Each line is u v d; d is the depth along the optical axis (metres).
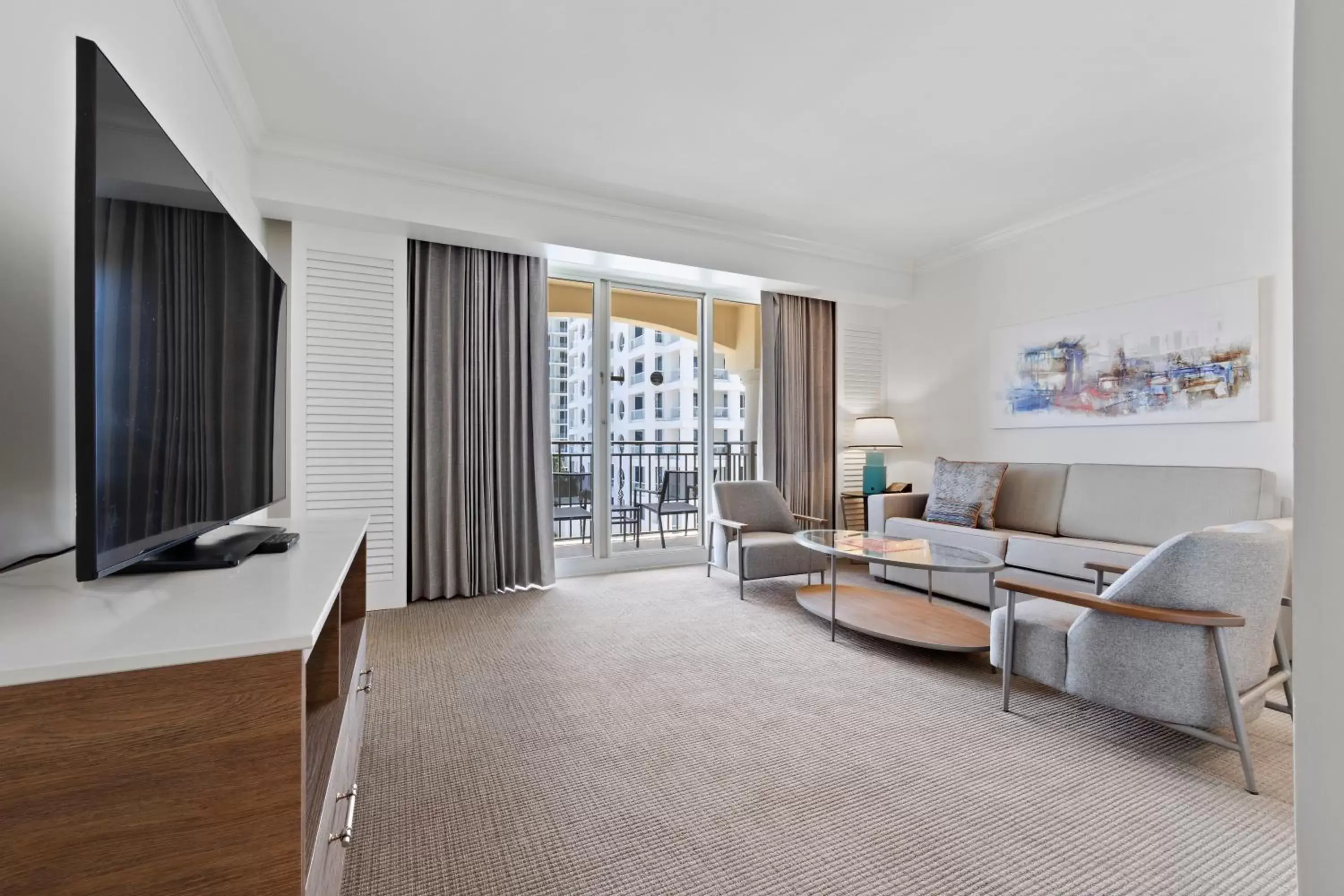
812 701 2.34
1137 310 3.66
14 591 0.96
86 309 0.82
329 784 1.00
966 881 1.38
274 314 1.84
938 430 5.02
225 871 0.71
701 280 4.64
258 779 0.72
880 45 2.37
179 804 0.69
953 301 4.89
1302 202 0.49
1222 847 1.50
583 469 4.61
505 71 2.54
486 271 3.95
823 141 3.13
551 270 4.38
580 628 3.22
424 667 2.66
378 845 1.48
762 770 1.85
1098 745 2.01
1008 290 4.46
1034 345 4.25
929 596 3.42
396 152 3.25
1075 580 3.31
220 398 1.34
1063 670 2.13
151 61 1.75
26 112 1.16
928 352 5.12
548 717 2.19
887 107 2.81
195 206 1.20
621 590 4.03
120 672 0.67
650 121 2.94
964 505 4.10
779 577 3.98
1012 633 2.26
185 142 2.04
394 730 2.08
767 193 3.79
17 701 0.64
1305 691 0.49
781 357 5.11
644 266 4.27
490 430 3.94
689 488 5.02
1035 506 3.97
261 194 3.05
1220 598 1.79
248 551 1.27
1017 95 2.71
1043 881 1.38
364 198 3.28
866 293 5.03
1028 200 3.89
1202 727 1.82
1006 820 1.61
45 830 0.65
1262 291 3.17
